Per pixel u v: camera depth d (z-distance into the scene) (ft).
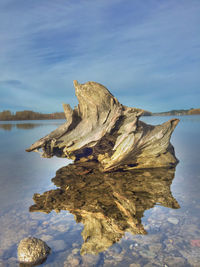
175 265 7.98
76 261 8.41
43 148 24.67
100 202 14.56
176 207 13.23
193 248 8.95
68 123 24.30
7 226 11.30
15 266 8.27
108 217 12.23
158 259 8.36
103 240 9.83
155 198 14.99
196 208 12.92
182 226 10.80
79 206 13.93
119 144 23.24
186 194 15.53
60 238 10.11
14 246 9.50
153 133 24.77
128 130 22.98
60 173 22.84
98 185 18.60
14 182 19.53
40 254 8.72
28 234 10.49
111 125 22.54
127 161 25.21
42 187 18.11
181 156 30.22
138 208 13.34
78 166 25.73
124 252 8.89
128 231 10.61
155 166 25.02
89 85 23.39
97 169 24.41
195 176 20.42
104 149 25.64
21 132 78.18
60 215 12.62
